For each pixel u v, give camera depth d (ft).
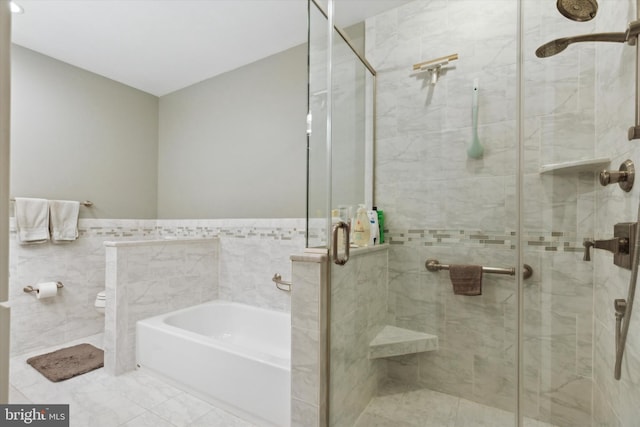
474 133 5.55
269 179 8.67
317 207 5.19
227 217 9.46
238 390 5.65
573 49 4.67
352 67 5.88
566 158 4.69
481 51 5.54
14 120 8.14
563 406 4.64
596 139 4.48
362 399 5.41
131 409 5.82
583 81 4.60
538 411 4.74
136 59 8.99
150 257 7.73
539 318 4.79
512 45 5.29
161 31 7.73
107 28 7.61
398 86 6.29
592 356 4.52
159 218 11.23
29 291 8.09
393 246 6.08
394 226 6.14
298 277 4.99
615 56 3.99
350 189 5.71
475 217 5.47
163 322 7.38
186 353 6.41
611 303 4.03
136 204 10.64
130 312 7.30
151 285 7.73
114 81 10.14
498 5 5.42
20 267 8.05
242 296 8.98
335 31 5.43
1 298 1.08
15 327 7.95
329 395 4.89
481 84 5.53
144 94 10.94
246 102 9.19
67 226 8.73
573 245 4.64
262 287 8.61
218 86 9.80
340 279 5.12
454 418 5.13
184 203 10.53
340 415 5.04
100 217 9.73
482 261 5.35
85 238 9.34
